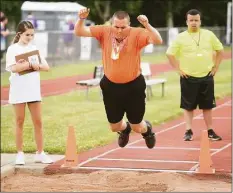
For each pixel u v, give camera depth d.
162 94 34.59
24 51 17.62
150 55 67.88
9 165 18.06
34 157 18.95
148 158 18.94
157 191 15.29
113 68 15.43
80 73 49.78
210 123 21.72
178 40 21.06
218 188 15.50
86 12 15.40
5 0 92.88
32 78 17.91
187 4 103.00
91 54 60.34
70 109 30.42
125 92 15.66
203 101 21.41
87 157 19.22
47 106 31.62
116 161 18.53
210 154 18.09
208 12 106.12
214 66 21.20
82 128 24.69
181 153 19.67
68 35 57.06
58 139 22.33
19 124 18.17
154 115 27.88
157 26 106.12
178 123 26.50
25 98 17.89
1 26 52.97
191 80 21.14
